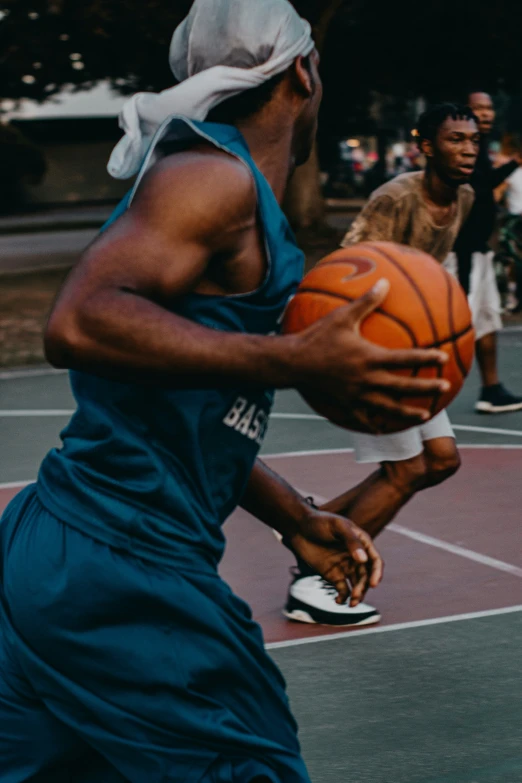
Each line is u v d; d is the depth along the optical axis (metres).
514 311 16.53
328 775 3.88
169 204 2.09
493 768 3.90
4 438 9.98
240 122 2.38
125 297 2.04
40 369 13.75
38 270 24.91
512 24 26.48
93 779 2.42
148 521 2.28
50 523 2.32
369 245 2.27
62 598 2.27
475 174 9.45
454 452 5.07
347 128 32.47
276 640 5.16
